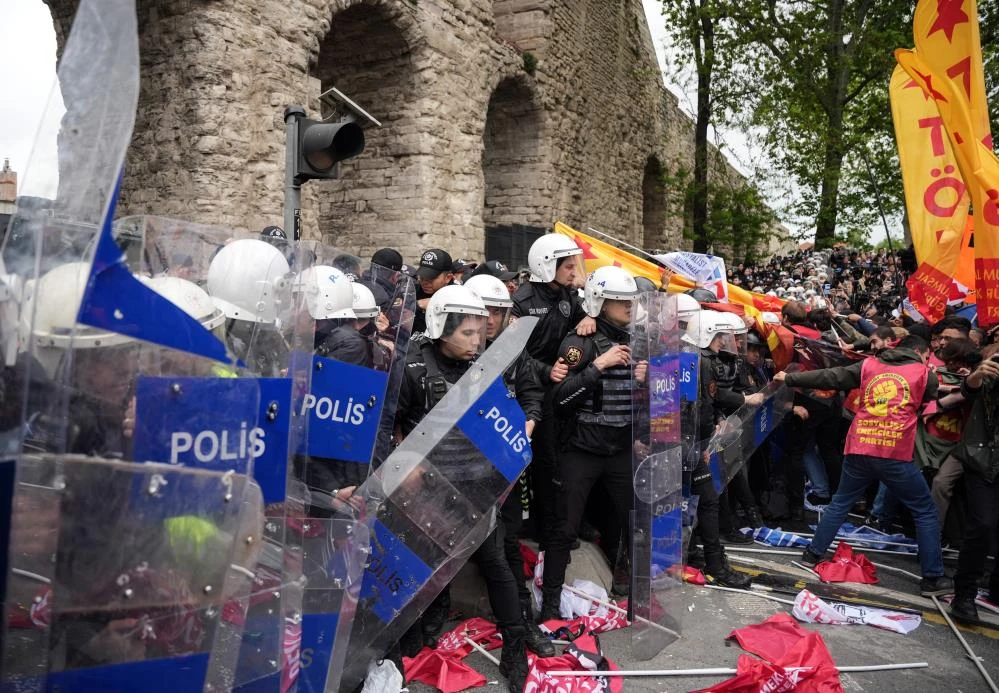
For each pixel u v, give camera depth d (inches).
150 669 60.8
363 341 114.6
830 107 788.0
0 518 54.4
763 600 184.4
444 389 137.9
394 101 526.9
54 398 54.5
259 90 387.5
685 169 895.1
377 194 535.8
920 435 220.5
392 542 120.9
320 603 97.8
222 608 65.6
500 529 136.3
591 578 184.5
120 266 57.2
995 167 216.8
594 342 163.2
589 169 796.0
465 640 148.8
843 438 281.0
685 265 317.1
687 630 163.8
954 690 141.4
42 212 56.0
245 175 380.5
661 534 151.7
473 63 572.1
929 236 263.0
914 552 233.5
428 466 122.2
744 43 797.2
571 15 743.1
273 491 78.3
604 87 836.0
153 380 60.4
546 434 160.4
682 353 176.7
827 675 136.0
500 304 151.2
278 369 86.1
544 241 192.7
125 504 58.7
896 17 788.6
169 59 369.7
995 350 209.8
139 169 381.7
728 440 205.5
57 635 56.3
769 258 1250.6
